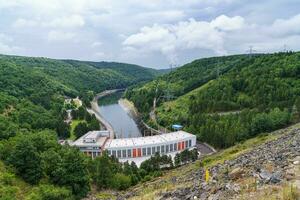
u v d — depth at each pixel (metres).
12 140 93.38
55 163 82.56
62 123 171.50
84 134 170.75
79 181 79.56
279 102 162.50
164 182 75.25
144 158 137.25
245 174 34.72
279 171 31.19
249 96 192.25
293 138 70.94
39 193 68.69
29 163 77.19
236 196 27.17
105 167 90.75
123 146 139.38
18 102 177.38
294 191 24.17
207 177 41.00
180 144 147.75
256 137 132.12
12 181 71.75
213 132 146.12
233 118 157.25
